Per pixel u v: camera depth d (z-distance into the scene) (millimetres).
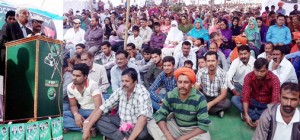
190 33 8188
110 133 3646
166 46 7633
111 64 5883
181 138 3350
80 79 3785
